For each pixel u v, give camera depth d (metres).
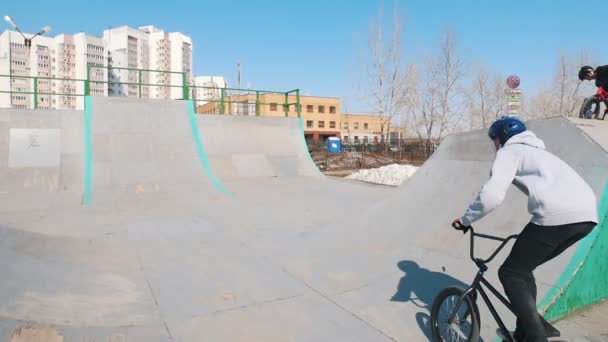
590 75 6.22
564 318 3.53
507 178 2.48
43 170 10.51
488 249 4.45
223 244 5.90
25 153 10.80
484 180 5.54
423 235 5.23
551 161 2.56
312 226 7.04
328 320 3.54
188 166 11.62
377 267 4.69
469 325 2.93
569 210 2.40
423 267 4.51
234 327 3.41
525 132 2.69
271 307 3.79
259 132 15.33
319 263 4.97
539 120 5.34
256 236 6.36
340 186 12.30
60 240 5.28
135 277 4.50
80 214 8.16
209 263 5.02
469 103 31.36
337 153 27.69
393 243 5.29
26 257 4.40
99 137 11.59
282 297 4.01
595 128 4.88
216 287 4.26
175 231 6.74
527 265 2.54
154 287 4.23
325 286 4.27
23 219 7.70
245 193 10.85
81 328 3.27
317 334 3.30
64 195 9.68
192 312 3.67
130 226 7.11
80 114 12.34
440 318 3.13
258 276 4.58
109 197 9.62
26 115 11.66
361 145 35.66
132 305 3.77
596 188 4.01
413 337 3.25
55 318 3.33
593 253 3.71
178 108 13.61
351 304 3.84
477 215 2.53
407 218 5.78
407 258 4.80
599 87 6.11
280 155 14.82
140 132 12.23
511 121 2.74
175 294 4.06
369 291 4.11
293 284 4.34
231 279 4.49
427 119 32.31
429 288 4.05
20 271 3.99
